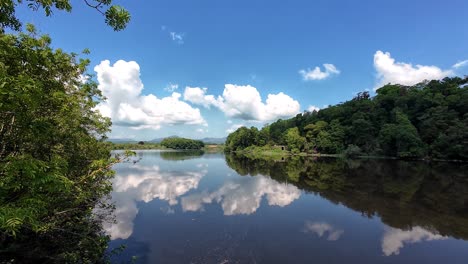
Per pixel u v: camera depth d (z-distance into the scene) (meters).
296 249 11.69
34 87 3.59
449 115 57.16
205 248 11.62
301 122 108.81
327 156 76.19
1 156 4.71
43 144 6.20
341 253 11.33
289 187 25.80
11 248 6.47
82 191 7.59
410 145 57.59
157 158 69.88
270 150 100.81
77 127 7.74
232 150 120.44
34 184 4.03
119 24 4.90
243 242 12.32
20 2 4.09
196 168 42.84
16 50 4.14
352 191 23.88
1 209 3.59
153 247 11.56
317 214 16.83
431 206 18.62
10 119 4.43
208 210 17.52
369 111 79.44
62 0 4.31
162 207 18.09
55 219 7.24
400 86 98.25
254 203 19.48
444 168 40.81
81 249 8.65
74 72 7.93
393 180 29.66
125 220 15.13
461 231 13.95
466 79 79.88
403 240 12.80
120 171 37.91
